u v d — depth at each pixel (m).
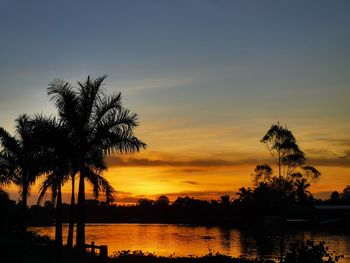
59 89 26.14
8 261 20.00
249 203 134.38
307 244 15.14
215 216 159.50
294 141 31.89
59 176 26.11
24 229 36.03
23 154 34.81
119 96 26.89
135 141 26.34
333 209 107.44
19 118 34.06
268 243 50.53
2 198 44.78
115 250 40.00
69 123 26.17
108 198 26.33
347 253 36.69
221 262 26.45
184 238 62.28
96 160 26.14
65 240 48.22
